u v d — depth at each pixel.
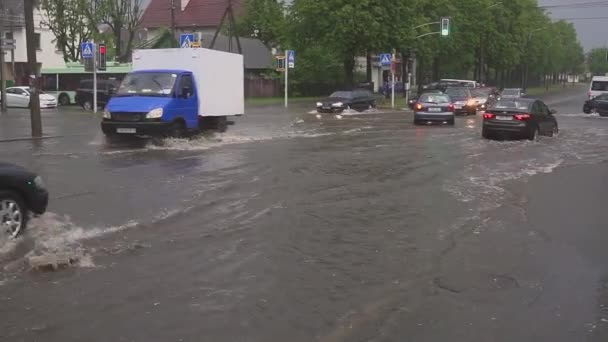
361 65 77.12
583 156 17.30
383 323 5.07
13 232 7.39
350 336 4.80
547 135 23.03
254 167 13.68
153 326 4.89
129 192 10.41
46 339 4.63
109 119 17.56
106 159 14.69
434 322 5.12
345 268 6.54
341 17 45.25
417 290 5.90
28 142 18.48
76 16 53.09
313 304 5.46
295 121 29.67
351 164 14.47
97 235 7.60
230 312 5.22
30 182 7.57
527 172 13.89
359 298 5.65
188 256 6.82
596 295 5.84
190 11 81.75
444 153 17.09
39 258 6.37
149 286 5.82
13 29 58.84
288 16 50.16
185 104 18.55
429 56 58.97
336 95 38.50
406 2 47.44
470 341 4.75
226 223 8.38
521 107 21.44
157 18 82.19
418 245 7.52
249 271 6.35
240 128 24.92
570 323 5.14
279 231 8.02
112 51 57.38
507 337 4.84
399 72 68.88
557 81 162.12
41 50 62.16
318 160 15.08
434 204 10.01
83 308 5.25
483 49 74.25
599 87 45.97
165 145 17.69
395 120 31.20
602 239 7.93
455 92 38.84
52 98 41.12
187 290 5.74
